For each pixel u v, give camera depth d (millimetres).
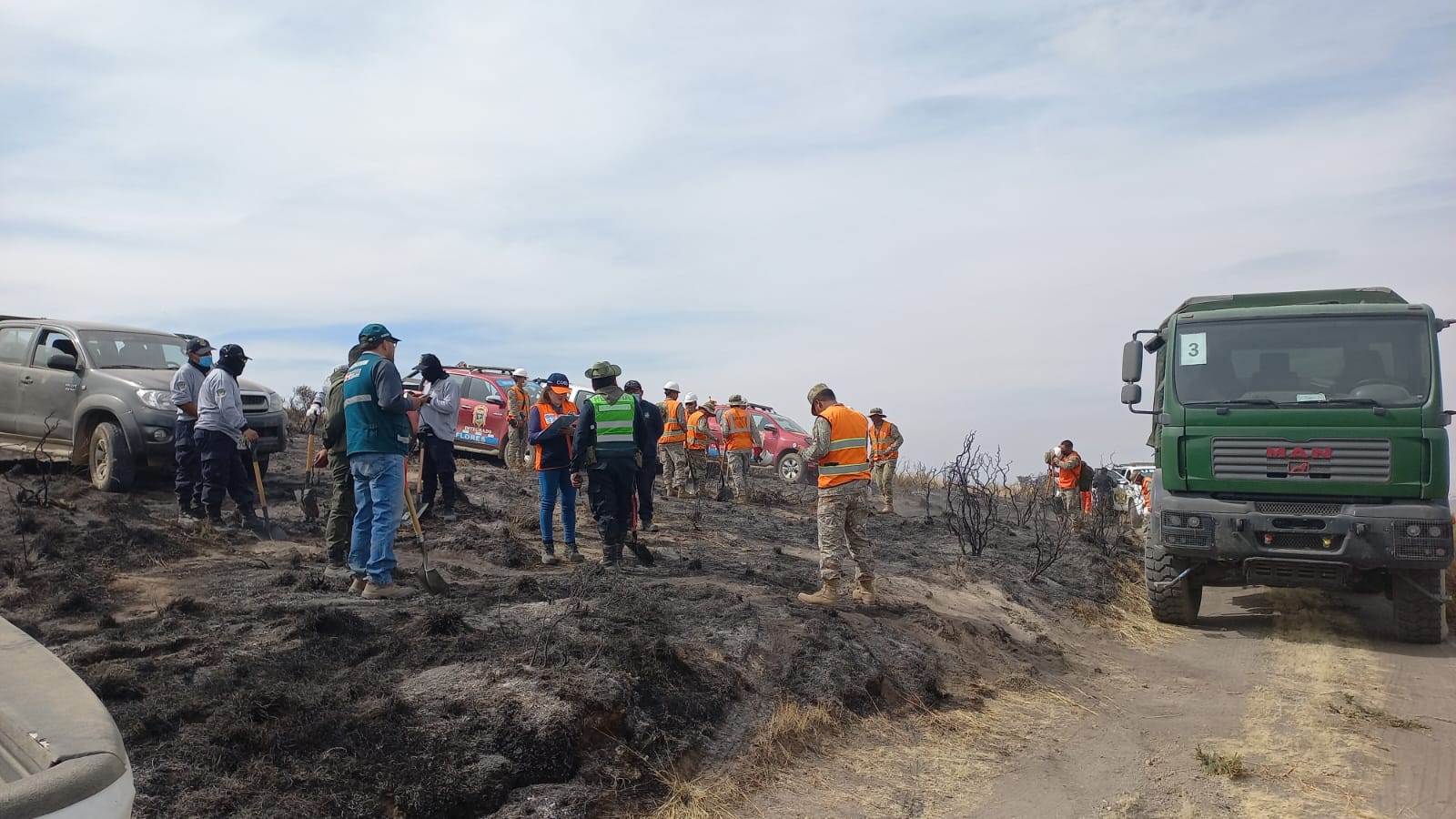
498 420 17406
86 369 10672
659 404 16594
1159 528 9594
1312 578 9039
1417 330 9062
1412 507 8719
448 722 4418
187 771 3789
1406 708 7098
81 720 1968
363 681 4805
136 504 9820
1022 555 12375
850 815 4691
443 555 9102
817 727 5582
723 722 5340
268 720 4242
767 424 21781
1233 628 10172
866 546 8438
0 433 11258
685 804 4453
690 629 6504
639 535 11344
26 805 1656
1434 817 4988
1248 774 5590
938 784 5230
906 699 6418
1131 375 10031
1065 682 7605
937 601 9281
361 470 7008
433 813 3855
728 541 11812
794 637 6684
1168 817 4938
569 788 4203
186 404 9602
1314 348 9297
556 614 6320
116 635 5617
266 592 7000
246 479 9625
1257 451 9172
